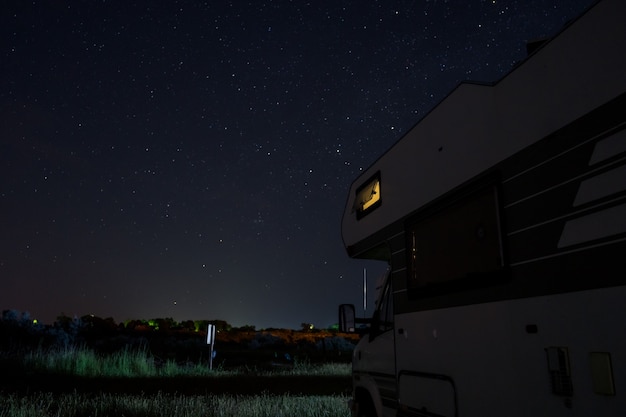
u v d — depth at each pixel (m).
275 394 11.44
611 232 2.48
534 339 2.93
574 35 2.81
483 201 3.50
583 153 2.69
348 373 16.16
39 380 12.95
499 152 3.37
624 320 2.39
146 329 46.31
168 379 14.19
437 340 3.93
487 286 3.37
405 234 4.56
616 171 2.49
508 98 3.32
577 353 2.63
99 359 16.14
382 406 4.92
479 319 3.44
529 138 3.10
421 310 4.19
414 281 4.34
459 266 3.71
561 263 2.77
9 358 15.68
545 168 2.95
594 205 2.59
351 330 5.41
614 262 2.45
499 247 3.28
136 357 16.91
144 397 10.41
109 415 8.16
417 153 4.45
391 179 4.93
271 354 25.97
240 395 10.88
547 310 2.85
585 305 2.60
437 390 3.89
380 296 5.27
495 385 3.24
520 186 3.14
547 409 2.81
